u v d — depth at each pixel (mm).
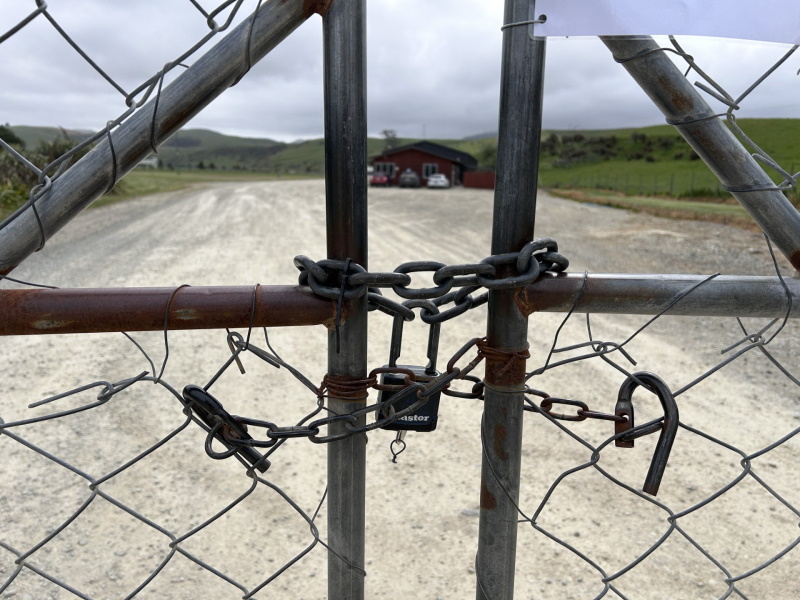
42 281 8438
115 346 5293
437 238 14508
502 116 994
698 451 3486
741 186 1031
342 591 1177
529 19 936
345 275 974
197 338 5504
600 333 5871
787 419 3914
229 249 11508
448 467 3324
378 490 3100
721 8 874
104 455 3426
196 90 910
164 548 2643
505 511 1154
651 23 880
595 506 2965
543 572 2500
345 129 954
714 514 2889
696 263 10453
